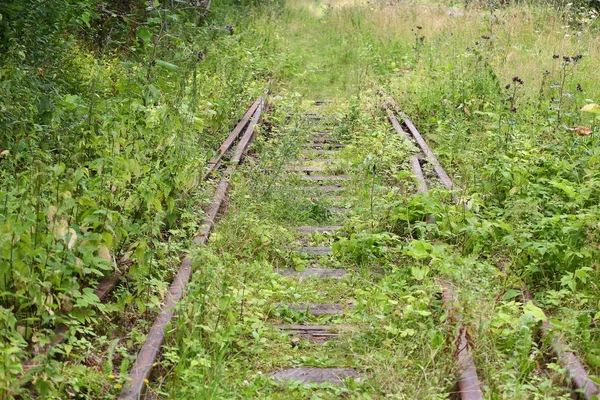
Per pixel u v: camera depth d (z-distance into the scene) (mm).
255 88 13562
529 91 11742
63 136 6590
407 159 9289
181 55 9273
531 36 16141
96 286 5195
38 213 4688
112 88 9945
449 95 12273
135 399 4102
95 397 4191
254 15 22188
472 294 4996
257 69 15797
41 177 4910
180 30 10312
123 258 5637
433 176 8750
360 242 6691
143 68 8062
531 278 6016
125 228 5598
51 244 4688
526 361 4641
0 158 6680
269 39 19547
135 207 6082
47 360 3947
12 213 4934
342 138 11234
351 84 15383
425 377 4457
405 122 11695
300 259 6676
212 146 9711
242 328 5285
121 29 13055
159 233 6047
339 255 6762
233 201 7582
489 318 4961
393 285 5906
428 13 21844
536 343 5074
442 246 5988
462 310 4844
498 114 10477
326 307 5805
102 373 4355
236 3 23594
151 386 4441
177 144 7004
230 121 10938
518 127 9734
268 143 9727
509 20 17125
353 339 5152
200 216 6918
